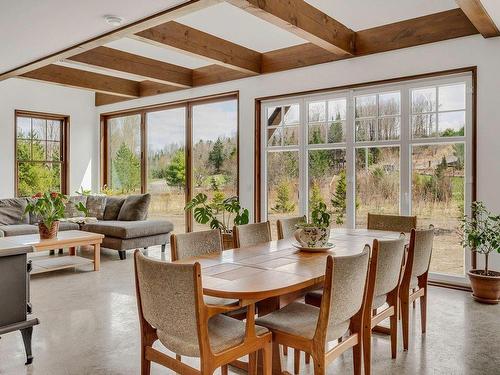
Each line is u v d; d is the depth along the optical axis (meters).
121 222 6.25
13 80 7.02
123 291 4.23
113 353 2.75
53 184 7.69
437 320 3.35
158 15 3.42
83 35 3.92
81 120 8.00
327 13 4.28
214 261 2.46
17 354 2.73
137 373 2.48
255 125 5.86
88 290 4.27
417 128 4.59
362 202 5.00
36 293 4.15
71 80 6.38
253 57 5.61
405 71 4.57
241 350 1.88
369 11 4.25
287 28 3.92
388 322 3.33
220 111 6.46
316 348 1.94
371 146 4.91
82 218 6.41
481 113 4.11
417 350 2.79
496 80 4.03
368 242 3.12
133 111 7.73
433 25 4.36
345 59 5.00
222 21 4.51
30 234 5.64
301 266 2.33
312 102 5.40
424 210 4.57
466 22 4.17
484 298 3.76
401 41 4.56
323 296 1.91
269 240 3.40
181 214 6.99
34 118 7.42
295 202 5.55
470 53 4.16
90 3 3.20
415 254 2.80
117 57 5.49
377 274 2.36
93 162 8.19
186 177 6.86
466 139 4.26
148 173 7.53
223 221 6.30
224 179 6.41
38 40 4.05
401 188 4.68
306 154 5.45
